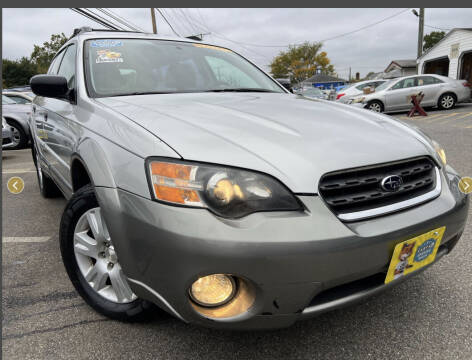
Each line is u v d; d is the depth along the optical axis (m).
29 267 2.46
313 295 1.34
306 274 1.29
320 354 1.61
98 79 2.34
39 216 3.51
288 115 1.86
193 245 1.26
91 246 1.83
